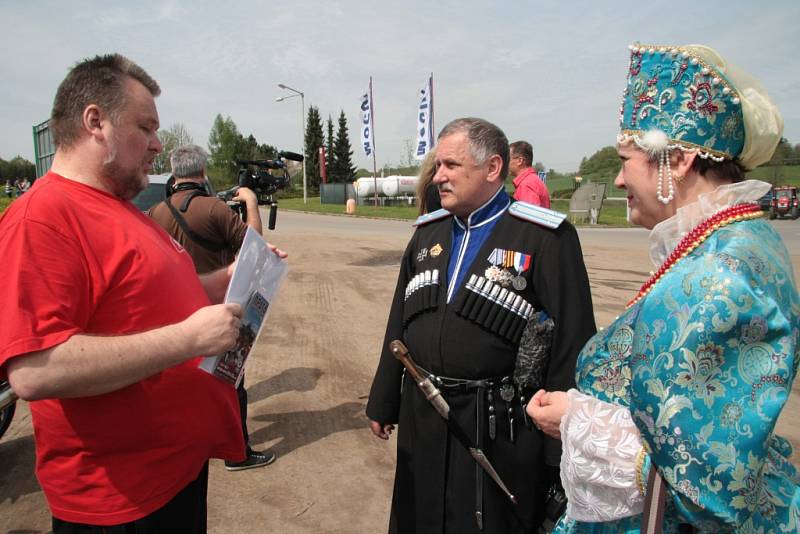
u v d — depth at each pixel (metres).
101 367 1.33
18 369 1.30
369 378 4.63
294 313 6.75
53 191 1.44
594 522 1.32
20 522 2.70
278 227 18.64
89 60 1.58
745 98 1.17
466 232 2.05
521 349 1.84
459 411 1.87
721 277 1.02
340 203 38.75
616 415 1.18
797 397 4.22
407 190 37.59
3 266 1.32
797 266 9.82
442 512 1.89
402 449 2.07
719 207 1.16
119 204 1.59
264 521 2.76
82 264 1.43
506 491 1.80
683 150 1.19
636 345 1.11
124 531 1.55
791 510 1.18
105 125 1.51
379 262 10.77
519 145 4.47
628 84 1.30
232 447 1.87
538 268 1.89
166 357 1.42
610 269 10.14
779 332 1.00
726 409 0.99
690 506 1.02
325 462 3.32
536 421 1.36
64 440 1.50
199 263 3.02
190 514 1.73
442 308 1.95
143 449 1.56
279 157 4.22
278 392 4.31
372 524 2.76
